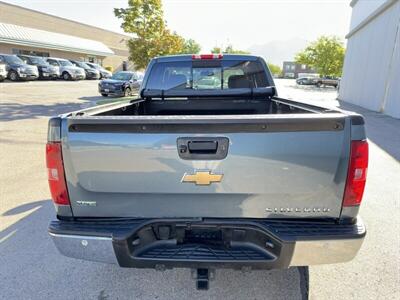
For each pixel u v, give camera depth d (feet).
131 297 7.55
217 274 8.35
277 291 7.73
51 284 8.00
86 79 97.45
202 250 6.21
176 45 58.08
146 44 55.06
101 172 5.87
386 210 12.48
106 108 8.50
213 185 5.79
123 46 157.48
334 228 5.91
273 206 5.90
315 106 8.00
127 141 5.68
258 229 5.98
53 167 5.96
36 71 72.64
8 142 21.47
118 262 6.16
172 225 6.21
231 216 6.03
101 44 138.72
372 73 48.78
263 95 12.50
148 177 5.82
